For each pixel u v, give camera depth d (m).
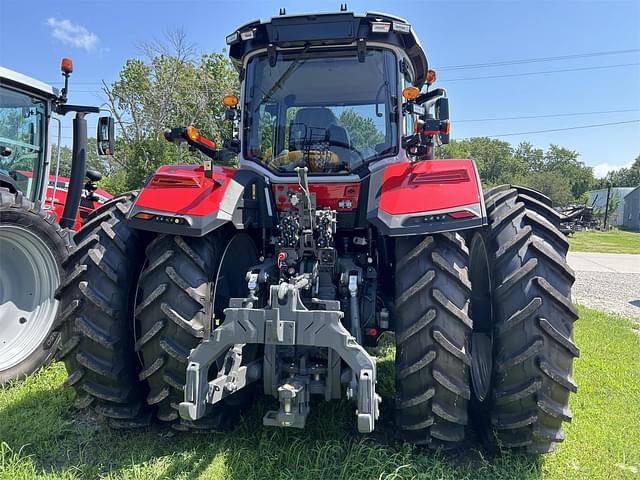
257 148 3.26
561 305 2.28
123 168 24.75
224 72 25.39
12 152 4.93
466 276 2.37
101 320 2.57
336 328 2.11
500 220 2.50
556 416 2.26
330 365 2.29
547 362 2.24
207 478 2.37
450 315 2.30
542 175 58.25
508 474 2.39
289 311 2.14
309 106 3.21
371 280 2.97
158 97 24.39
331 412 2.92
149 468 2.45
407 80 3.37
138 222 2.54
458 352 2.27
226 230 2.80
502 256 2.39
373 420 2.04
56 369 3.91
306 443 2.62
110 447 2.67
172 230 2.46
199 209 2.49
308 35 3.08
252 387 3.07
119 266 2.65
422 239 2.42
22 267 3.99
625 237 29.30
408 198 2.40
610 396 3.53
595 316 6.46
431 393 2.29
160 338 2.46
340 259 2.95
